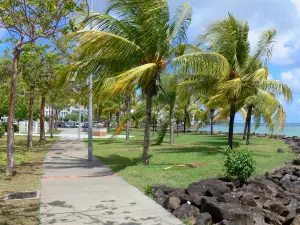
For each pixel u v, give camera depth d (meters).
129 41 12.98
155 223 6.30
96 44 12.51
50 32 9.20
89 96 15.75
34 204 7.64
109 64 13.36
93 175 11.55
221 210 6.68
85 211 7.06
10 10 8.77
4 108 30.81
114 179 10.78
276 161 16.59
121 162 15.34
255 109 27.19
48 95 22.64
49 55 14.13
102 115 64.38
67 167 13.59
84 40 12.27
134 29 13.50
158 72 13.95
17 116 41.66
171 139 26.20
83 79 13.90
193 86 18.97
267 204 7.89
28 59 13.95
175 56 14.35
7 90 20.05
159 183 10.10
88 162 15.27
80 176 11.34
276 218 7.13
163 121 26.52
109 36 12.49
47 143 26.92
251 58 18.75
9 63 17.73
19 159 15.95
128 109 29.42
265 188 9.48
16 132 44.88
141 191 9.00
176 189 8.80
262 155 19.39
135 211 7.07
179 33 14.27
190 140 33.06
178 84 18.73
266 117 22.48
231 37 18.05
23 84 16.69
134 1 12.85
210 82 18.64
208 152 19.95
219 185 8.91
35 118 46.28
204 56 14.18
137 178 10.98
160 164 14.55
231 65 18.27
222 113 33.03
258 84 18.86
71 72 13.30
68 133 47.00
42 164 14.48
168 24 13.56
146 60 13.74
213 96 19.94
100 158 16.89
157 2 12.97
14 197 8.33
